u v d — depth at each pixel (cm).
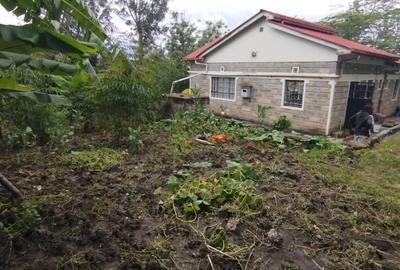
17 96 211
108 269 182
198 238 218
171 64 1259
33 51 187
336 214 261
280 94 954
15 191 260
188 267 187
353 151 472
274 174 359
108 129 550
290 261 196
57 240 207
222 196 276
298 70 891
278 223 240
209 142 505
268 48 963
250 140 523
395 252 212
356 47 804
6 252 191
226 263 191
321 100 845
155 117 659
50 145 451
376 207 282
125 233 220
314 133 877
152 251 200
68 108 594
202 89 1248
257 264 191
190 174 348
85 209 256
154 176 348
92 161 398
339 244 215
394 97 1251
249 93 1044
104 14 1552
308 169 385
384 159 432
